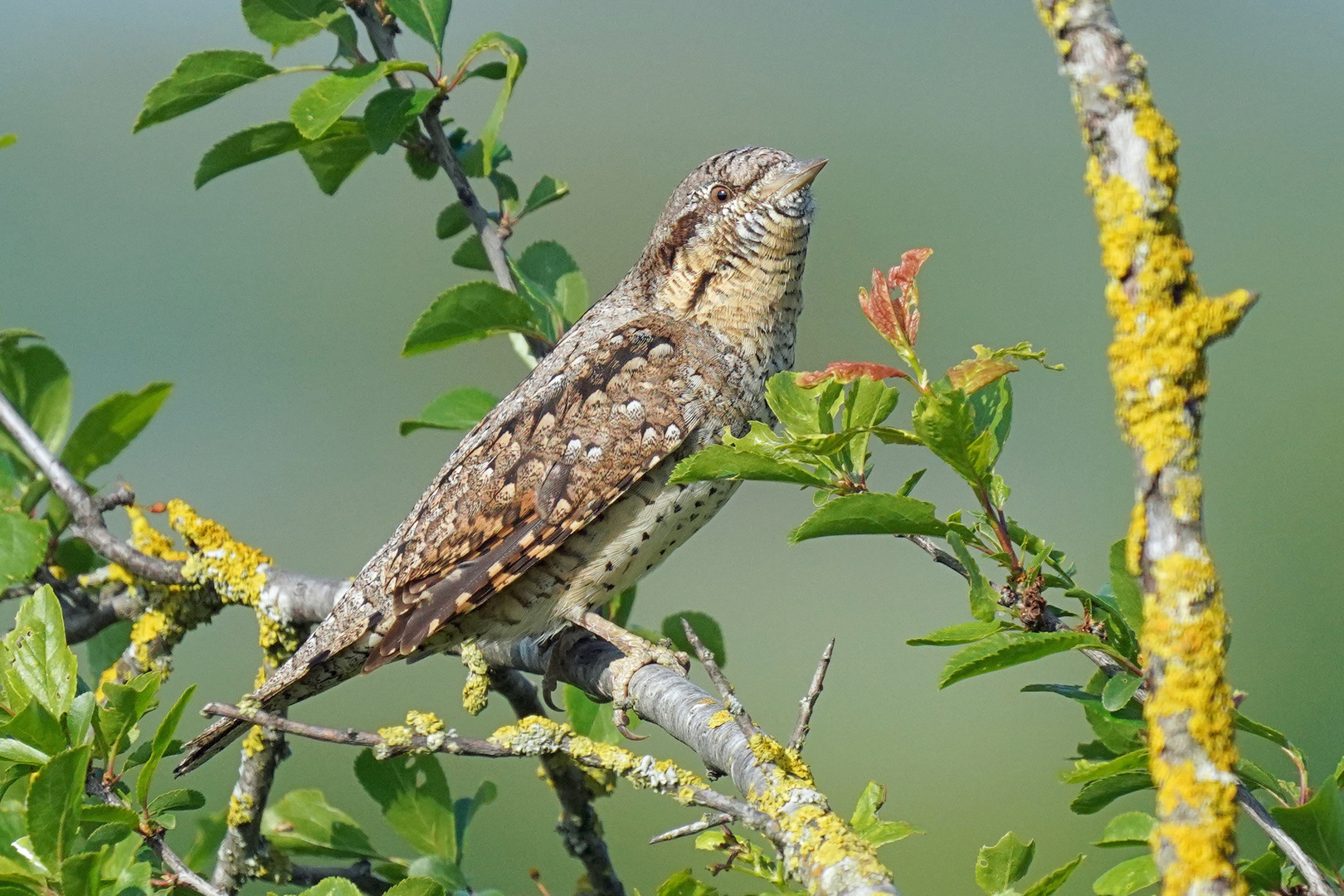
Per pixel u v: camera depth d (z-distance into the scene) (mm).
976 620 4523
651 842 4543
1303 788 4449
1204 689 3283
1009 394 5559
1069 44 3326
